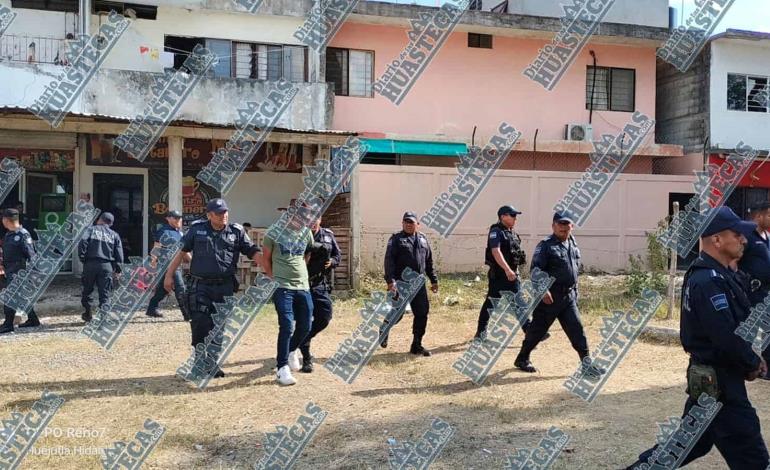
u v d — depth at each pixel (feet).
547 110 58.95
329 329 31.32
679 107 62.95
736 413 10.98
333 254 23.89
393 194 49.52
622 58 60.70
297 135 40.47
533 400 19.85
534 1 64.75
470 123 57.11
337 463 15.02
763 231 18.95
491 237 25.49
